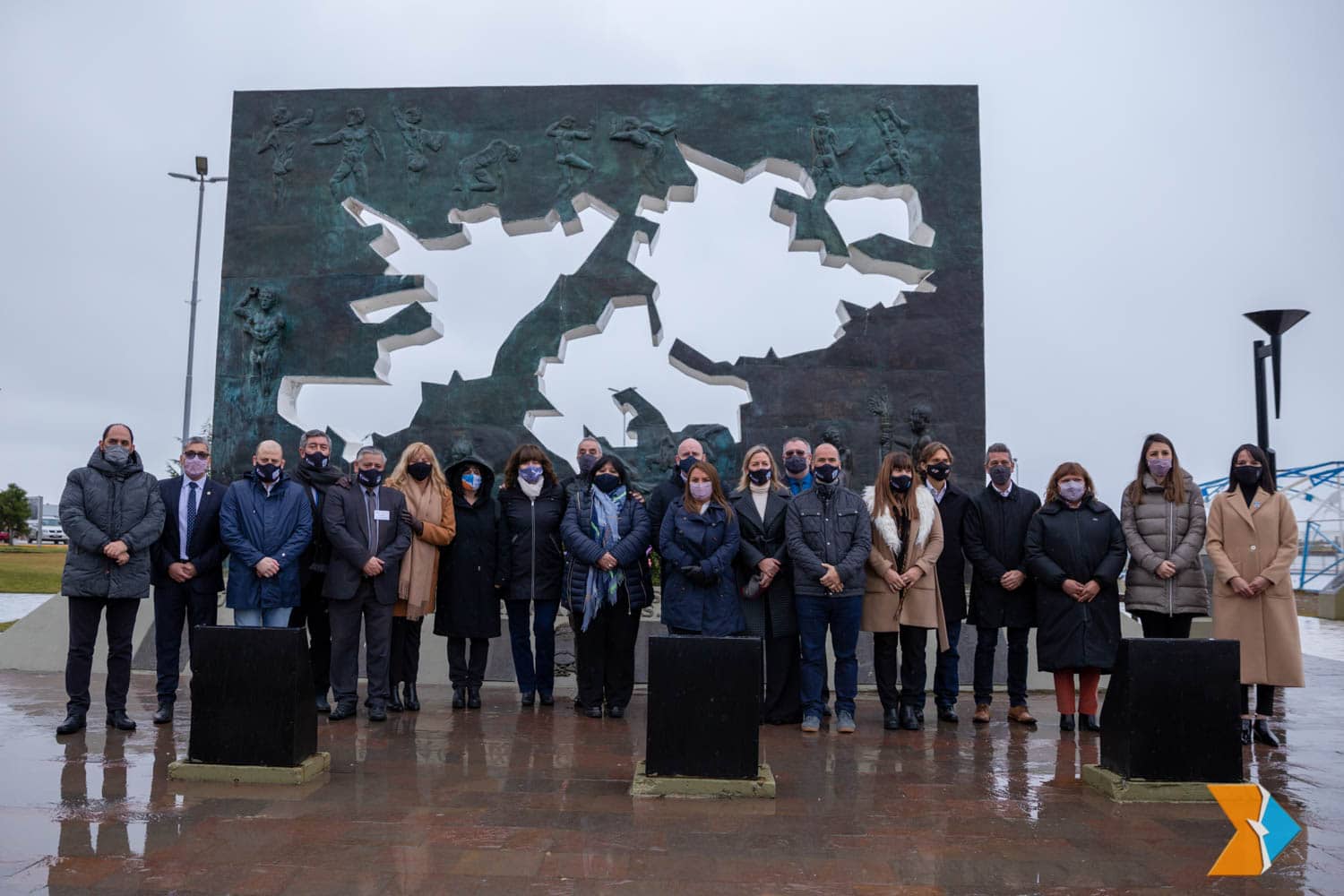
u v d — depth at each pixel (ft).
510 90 35.45
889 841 14.65
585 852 13.94
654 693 17.57
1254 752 21.81
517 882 12.68
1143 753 17.29
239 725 17.81
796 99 35.04
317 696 26.22
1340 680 33.81
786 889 12.55
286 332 34.76
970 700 29.35
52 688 28.96
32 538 162.81
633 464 33.58
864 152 34.76
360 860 13.44
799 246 35.40
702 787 17.19
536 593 26.14
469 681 26.48
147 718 24.32
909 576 23.49
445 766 19.30
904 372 33.50
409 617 25.40
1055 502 24.53
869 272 35.55
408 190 35.22
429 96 35.58
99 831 14.67
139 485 22.48
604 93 35.32
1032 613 25.08
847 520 23.56
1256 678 22.56
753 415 33.53
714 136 34.99
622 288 34.58
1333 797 17.58
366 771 18.75
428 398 34.42
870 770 19.51
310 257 35.06
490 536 26.27
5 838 14.26
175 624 23.90
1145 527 23.95
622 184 34.96
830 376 33.50
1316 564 98.43
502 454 34.01
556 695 29.17
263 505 23.67
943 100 34.91
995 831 15.21
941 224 34.22
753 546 24.34
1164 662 17.44
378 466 24.49
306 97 35.73
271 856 13.60
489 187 34.99
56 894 12.03
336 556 24.29
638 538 24.72
